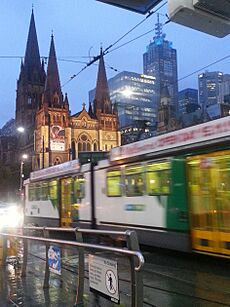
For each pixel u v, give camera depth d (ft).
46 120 324.39
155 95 357.82
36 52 429.38
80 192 53.72
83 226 51.96
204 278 27.63
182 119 313.12
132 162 41.42
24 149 378.32
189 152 33.14
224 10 12.40
